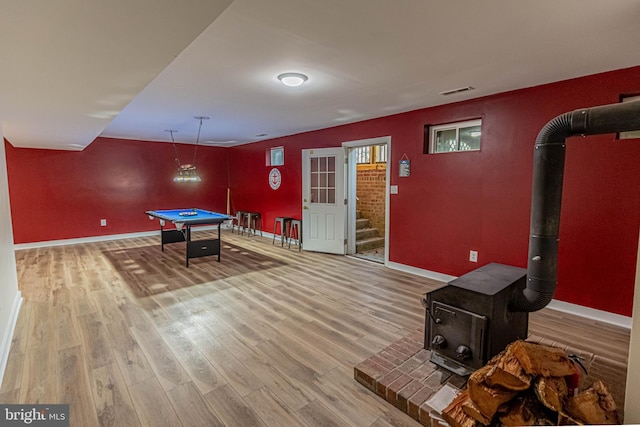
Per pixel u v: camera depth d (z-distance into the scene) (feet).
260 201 24.45
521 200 10.89
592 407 4.84
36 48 5.32
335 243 18.16
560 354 5.45
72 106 9.41
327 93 11.20
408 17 6.05
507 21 6.19
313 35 6.82
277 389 6.57
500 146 11.27
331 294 11.90
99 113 10.36
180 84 10.21
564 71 8.99
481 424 5.13
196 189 26.55
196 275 14.24
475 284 6.46
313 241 18.88
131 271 14.80
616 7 5.64
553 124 5.89
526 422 4.92
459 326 6.38
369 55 7.86
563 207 9.90
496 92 11.06
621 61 8.25
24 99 8.56
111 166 22.61
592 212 9.41
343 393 6.48
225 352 7.91
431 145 13.69
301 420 5.75
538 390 4.98
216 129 18.89
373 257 17.58
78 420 5.69
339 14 5.93
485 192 11.76
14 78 6.82
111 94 8.16
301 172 20.48
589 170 9.36
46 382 6.70
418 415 5.72
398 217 14.83
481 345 6.08
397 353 7.52
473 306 6.20
